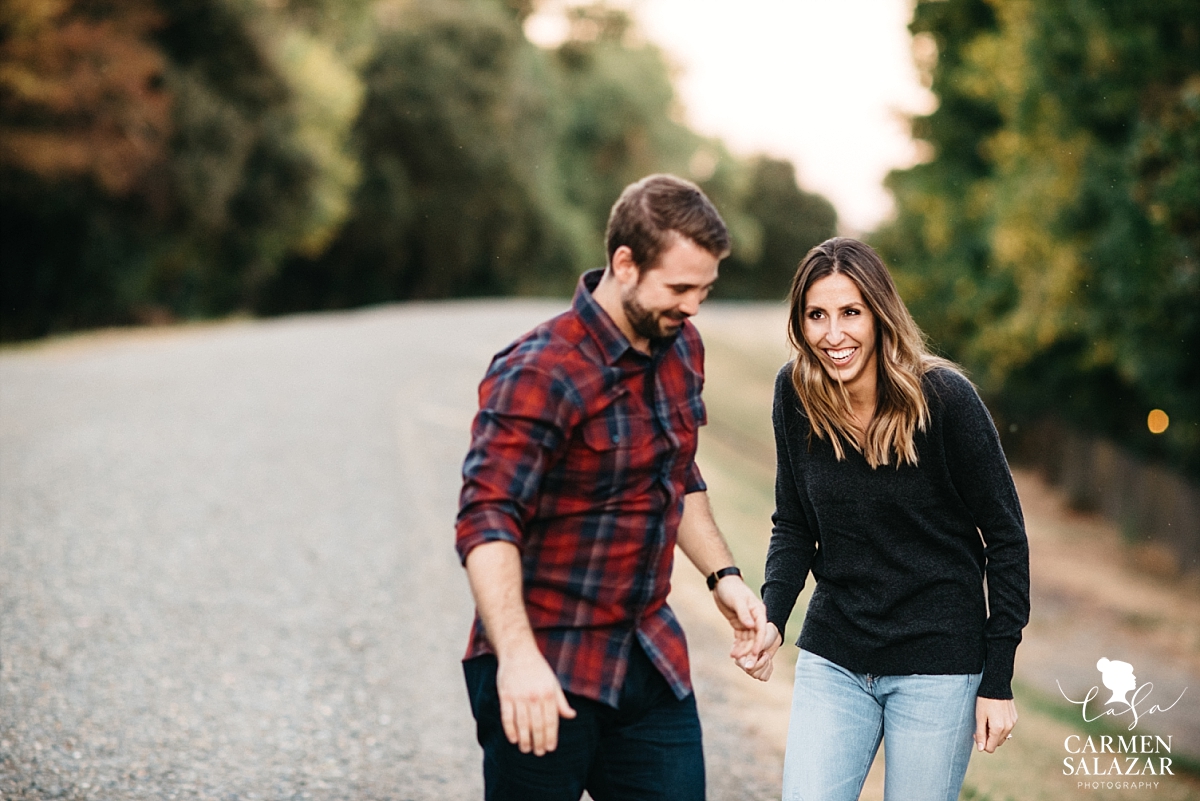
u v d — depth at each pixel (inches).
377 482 383.2
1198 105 510.3
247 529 313.4
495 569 91.1
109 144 1064.2
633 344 98.8
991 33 947.3
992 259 900.0
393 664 222.5
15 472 353.1
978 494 110.6
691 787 103.8
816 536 122.6
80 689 195.9
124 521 309.7
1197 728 383.6
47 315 1208.8
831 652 116.5
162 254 1341.0
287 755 177.2
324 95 1612.9
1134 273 606.5
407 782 170.7
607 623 99.3
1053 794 220.2
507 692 89.0
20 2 947.3
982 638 112.8
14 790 155.8
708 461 612.1
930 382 110.2
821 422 113.0
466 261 2197.3
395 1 2121.1
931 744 111.5
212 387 573.6
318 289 2073.1
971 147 1010.7
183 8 1273.4
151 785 162.2
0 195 1047.6
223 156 1305.4
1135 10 617.0
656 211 94.0
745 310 2527.1
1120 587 642.2
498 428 94.7
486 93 2095.2
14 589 245.3
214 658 217.9
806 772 113.9
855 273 110.7
